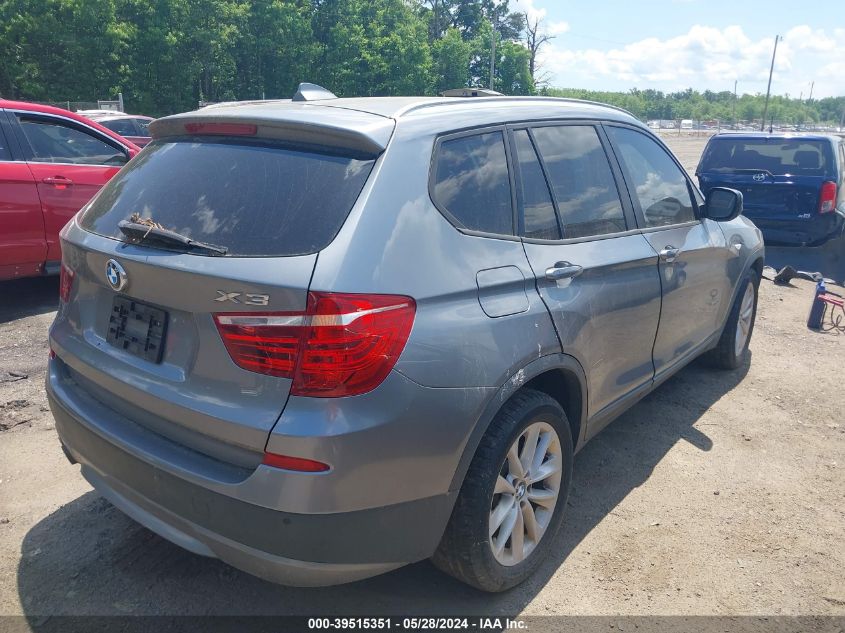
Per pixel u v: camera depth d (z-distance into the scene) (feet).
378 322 6.93
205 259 7.22
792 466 12.96
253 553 7.05
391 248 7.31
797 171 30.04
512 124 9.81
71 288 9.36
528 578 9.52
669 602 9.16
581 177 10.80
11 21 126.62
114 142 22.67
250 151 8.32
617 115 12.53
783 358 18.95
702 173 31.48
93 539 10.01
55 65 134.62
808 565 10.03
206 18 142.82
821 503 11.71
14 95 135.03
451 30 208.54
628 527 10.82
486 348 7.91
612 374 10.90
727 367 17.52
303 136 8.07
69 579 9.16
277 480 6.73
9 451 12.42
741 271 16.06
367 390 6.89
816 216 28.94
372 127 7.96
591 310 9.89
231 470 7.12
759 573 9.81
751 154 31.09
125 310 8.30
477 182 8.80
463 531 8.08
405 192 7.74
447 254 7.89
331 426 6.70
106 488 8.70
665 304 12.30
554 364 9.06
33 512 10.62
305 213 7.34
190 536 7.62
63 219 20.70
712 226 14.76
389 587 9.26
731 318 16.60
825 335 21.24
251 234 7.34
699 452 13.38
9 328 18.89
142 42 136.26
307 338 6.72
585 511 11.23
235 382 7.06
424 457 7.34
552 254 9.52
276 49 159.43
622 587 9.42
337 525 6.92
